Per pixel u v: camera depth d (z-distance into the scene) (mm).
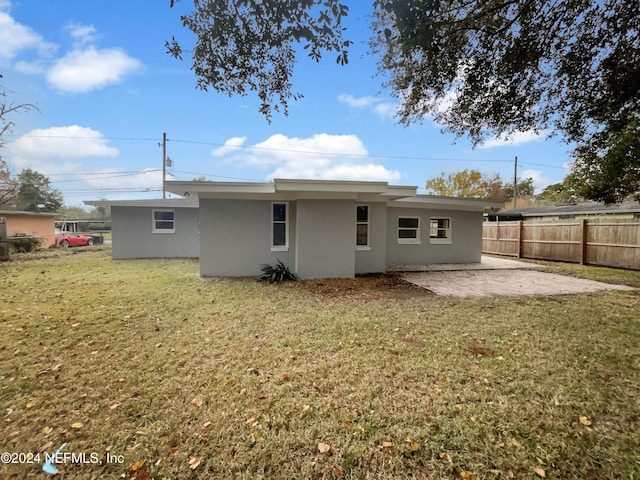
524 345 3760
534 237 12867
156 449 2047
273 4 2926
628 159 7273
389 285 7531
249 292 6664
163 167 21984
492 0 3771
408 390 2734
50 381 2896
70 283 7484
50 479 1812
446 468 1873
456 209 11398
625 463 1899
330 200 8281
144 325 4496
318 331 4258
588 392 2695
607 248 10352
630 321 4684
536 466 1877
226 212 8344
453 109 5234
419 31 3189
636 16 3535
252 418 2348
